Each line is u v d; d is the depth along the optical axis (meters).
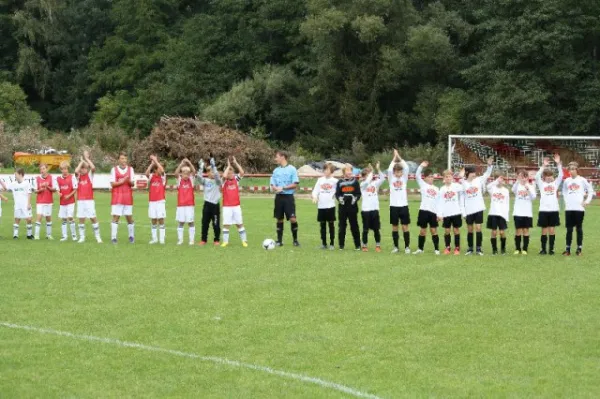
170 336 10.89
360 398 8.52
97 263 17.09
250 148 54.44
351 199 19.70
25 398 8.49
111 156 57.78
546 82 55.06
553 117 54.69
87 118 81.81
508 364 9.73
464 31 63.31
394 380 9.11
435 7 64.56
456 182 19.31
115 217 21.16
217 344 10.51
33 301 13.04
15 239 22.16
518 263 17.50
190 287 14.27
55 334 10.96
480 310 12.48
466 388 8.85
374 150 64.12
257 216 30.53
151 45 79.50
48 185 22.41
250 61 72.06
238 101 65.62
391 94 66.69
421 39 60.66
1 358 9.84
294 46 71.50
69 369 9.47
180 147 52.84
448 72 64.44
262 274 15.70
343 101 64.25
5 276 15.36
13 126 69.25
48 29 80.69
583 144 45.72
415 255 18.84
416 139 64.88
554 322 11.73
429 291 14.01
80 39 83.25
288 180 20.53
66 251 19.14
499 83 54.47
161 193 21.16
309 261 17.55
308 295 13.58
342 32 63.94
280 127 69.56
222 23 73.31
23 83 82.69
